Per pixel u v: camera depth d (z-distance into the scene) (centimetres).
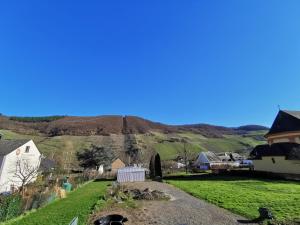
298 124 4944
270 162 4584
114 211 2014
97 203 2297
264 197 2333
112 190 3172
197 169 7162
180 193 2967
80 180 4606
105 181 5422
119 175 5169
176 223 1662
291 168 4169
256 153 5059
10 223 1784
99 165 8862
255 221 1622
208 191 2941
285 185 3170
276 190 2761
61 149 11012
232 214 1841
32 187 3478
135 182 4750
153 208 2123
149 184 4203
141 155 11700
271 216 1636
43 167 5881
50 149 10756
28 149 4531
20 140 4525
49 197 2620
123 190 3256
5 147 4141
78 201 2573
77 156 9938
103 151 9350
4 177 3800
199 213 1914
